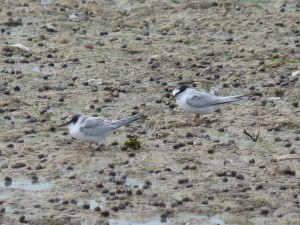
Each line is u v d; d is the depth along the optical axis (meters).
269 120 18.97
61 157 16.86
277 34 25.06
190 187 15.58
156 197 15.23
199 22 26.14
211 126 18.72
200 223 14.35
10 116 19.19
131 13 27.08
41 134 18.20
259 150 17.30
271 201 14.98
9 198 15.20
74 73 22.12
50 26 25.66
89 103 20.06
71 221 14.30
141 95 20.72
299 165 16.47
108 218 14.47
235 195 15.22
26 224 14.20
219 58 23.31
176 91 18.88
